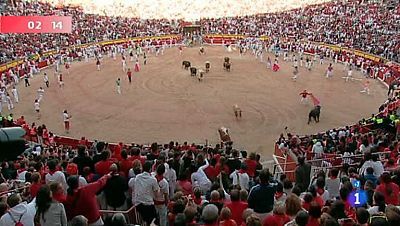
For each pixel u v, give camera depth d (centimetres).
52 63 6538
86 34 7569
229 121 4238
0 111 4475
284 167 2811
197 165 1809
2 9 7419
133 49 7462
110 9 9106
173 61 6712
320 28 7831
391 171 1705
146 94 5047
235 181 1609
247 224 941
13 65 5944
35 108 4500
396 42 6612
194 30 8181
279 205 1116
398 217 920
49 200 1040
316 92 5162
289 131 4000
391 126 3297
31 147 2883
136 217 1345
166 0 9512
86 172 1541
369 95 5097
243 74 5919
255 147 3656
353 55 6619
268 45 7494
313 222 1020
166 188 1366
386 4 8319
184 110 4528
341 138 2953
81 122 4219
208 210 1000
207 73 5944
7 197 1153
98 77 5800
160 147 2808
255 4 9425
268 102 4778
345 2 8775
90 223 1138
